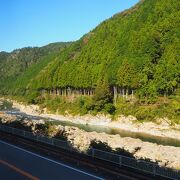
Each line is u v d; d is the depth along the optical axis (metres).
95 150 19.25
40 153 20.84
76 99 110.38
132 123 76.81
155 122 71.38
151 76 86.31
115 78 92.88
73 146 21.47
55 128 34.09
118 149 21.70
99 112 91.00
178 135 64.25
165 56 85.38
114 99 93.44
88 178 15.52
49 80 140.12
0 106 146.88
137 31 108.69
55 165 17.83
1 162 18.31
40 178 15.39
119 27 130.88
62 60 152.25
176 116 69.50
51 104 119.31
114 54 108.62
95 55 118.62
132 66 88.88
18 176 15.70
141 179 15.54
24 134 25.88
